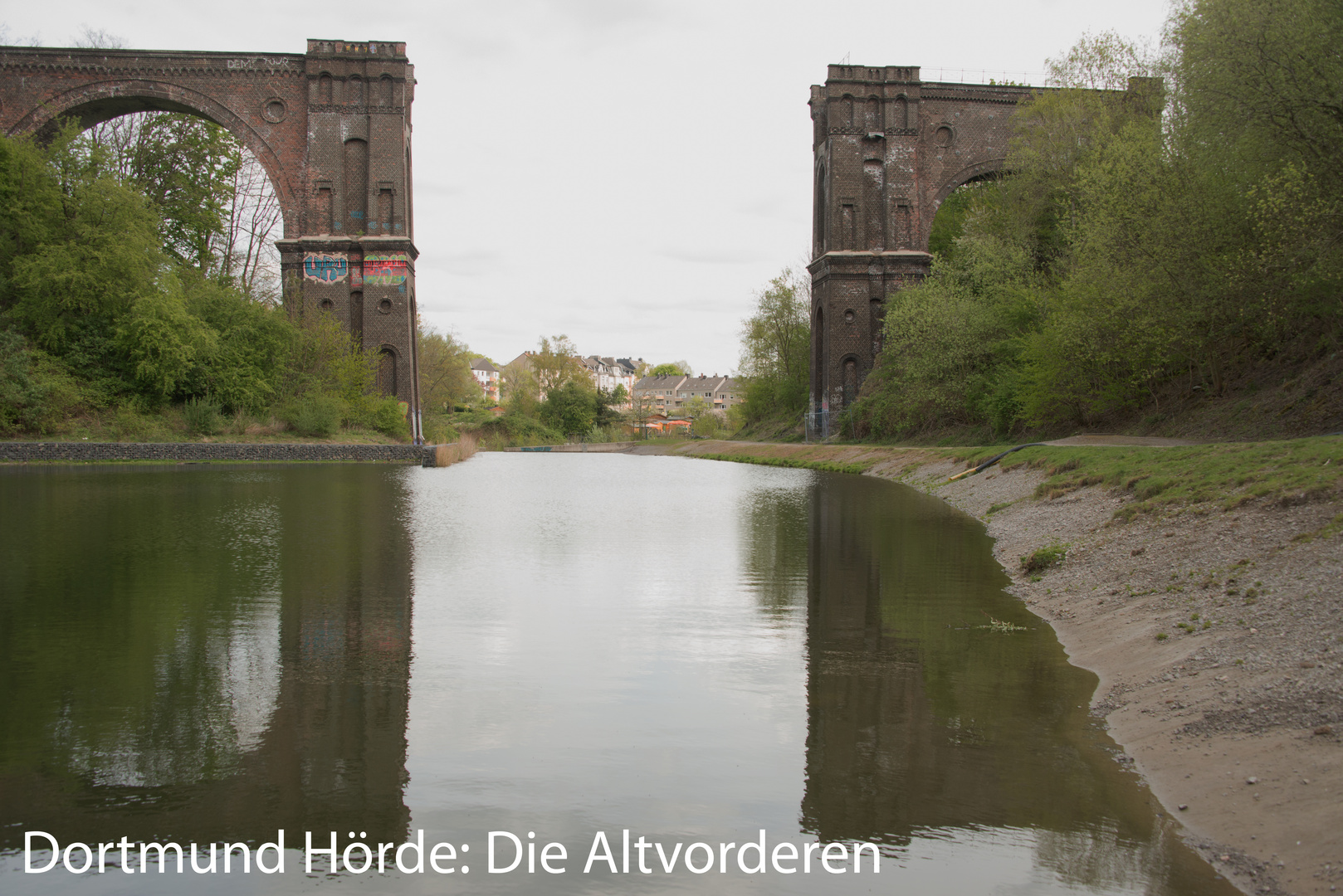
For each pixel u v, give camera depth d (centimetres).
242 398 4697
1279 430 2083
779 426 7444
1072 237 3042
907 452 4078
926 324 4269
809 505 2542
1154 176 2494
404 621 1087
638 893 486
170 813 580
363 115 5150
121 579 1323
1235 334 2616
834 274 5422
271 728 725
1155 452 1848
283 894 486
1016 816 566
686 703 788
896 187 5431
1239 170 2283
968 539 1745
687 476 4172
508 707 777
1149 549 1192
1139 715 716
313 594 1235
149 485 3025
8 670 875
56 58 5000
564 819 571
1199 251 2341
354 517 2148
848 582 1323
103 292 4462
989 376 4062
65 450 4094
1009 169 4481
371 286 5100
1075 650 941
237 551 1598
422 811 582
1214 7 2164
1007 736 698
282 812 580
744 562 1516
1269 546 1005
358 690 820
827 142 5512
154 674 866
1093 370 2978
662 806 589
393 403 5094
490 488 3250
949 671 871
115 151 5331
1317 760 557
